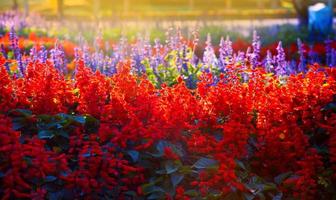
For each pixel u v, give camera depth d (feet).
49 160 15.97
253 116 19.13
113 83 20.30
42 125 17.76
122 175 16.85
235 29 64.75
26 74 20.74
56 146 17.40
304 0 73.05
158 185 16.81
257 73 20.43
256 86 19.58
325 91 18.90
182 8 144.87
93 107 18.31
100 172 16.10
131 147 17.15
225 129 16.65
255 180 17.06
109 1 150.51
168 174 16.80
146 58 28.35
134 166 16.93
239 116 17.74
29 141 16.16
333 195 17.44
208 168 16.46
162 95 18.88
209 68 26.73
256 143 18.10
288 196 17.35
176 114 17.24
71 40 57.36
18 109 17.67
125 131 16.75
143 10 136.46
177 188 16.52
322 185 17.54
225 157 16.14
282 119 18.35
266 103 18.58
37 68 20.34
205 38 55.42
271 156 17.98
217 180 15.94
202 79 20.85
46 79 18.65
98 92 18.79
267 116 18.31
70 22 71.26
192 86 24.86
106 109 17.79
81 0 150.61
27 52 39.96
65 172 16.01
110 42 50.88
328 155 18.30
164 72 26.40
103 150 16.62
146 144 16.57
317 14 64.03
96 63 28.45
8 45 37.11
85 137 17.34
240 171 17.12
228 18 106.22
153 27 65.31
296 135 17.60
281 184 17.40
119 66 23.13
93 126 18.17
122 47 32.68
